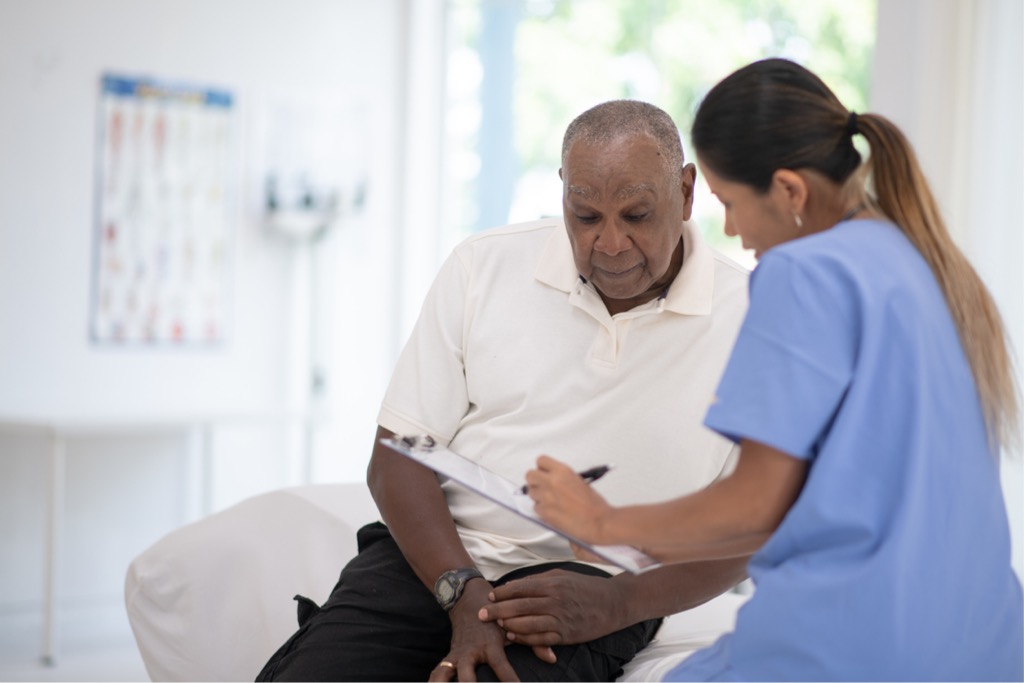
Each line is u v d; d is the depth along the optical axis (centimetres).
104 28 464
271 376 508
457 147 538
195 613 255
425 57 538
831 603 137
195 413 460
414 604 202
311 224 502
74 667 390
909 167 148
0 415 441
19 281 450
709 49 459
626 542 144
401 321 536
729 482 139
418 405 209
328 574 254
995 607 146
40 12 451
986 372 147
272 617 253
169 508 483
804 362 136
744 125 147
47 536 397
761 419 136
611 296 194
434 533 198
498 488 167
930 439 139
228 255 495
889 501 137
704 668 150
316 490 275
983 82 309
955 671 142
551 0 508
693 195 201
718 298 201
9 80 446
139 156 473
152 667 258
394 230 539
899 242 145
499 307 207
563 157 192
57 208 457
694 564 196
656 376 199
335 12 518
